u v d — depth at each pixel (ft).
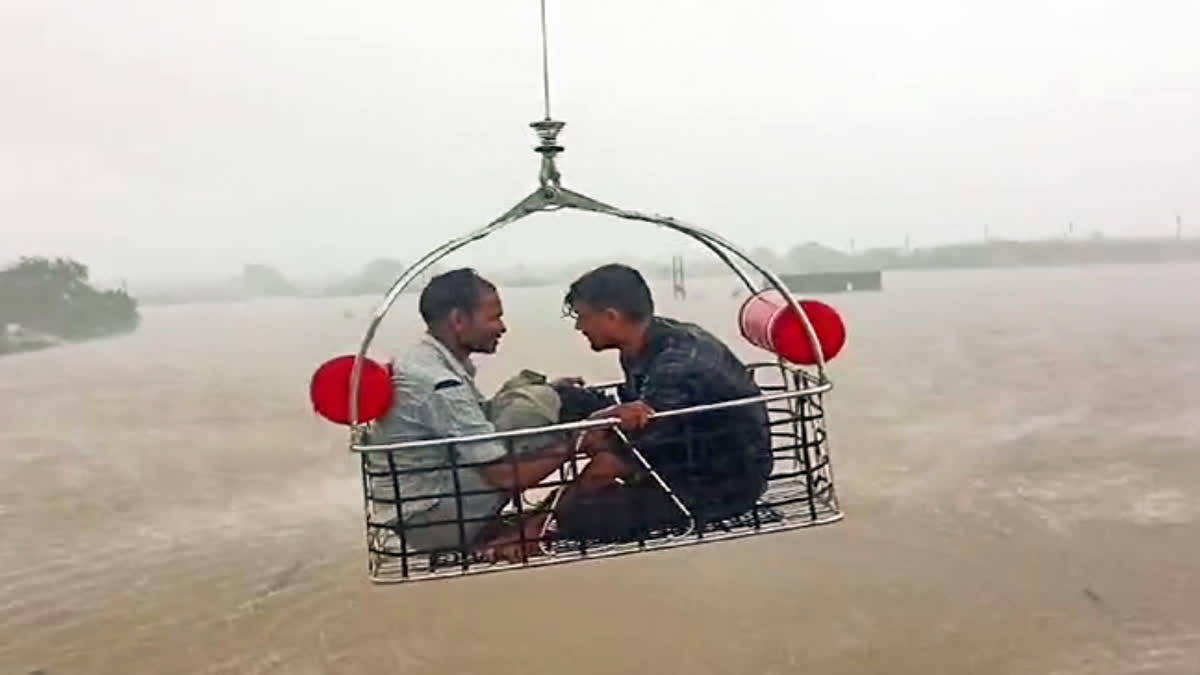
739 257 17.25
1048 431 69.56
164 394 95.45
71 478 64.64
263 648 38.22
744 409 17.13
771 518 17.56
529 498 17.13
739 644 36.45
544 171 16.46
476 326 17.53
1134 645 35.99
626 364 18.28
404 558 16.52
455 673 35.12
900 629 37.06
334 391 16.17
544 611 41.39
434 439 16.43
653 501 17.01
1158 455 61.31
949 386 86.99
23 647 38.04
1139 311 139.95
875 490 56.90
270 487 62.39
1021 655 34.86
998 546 46.96
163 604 42.52
